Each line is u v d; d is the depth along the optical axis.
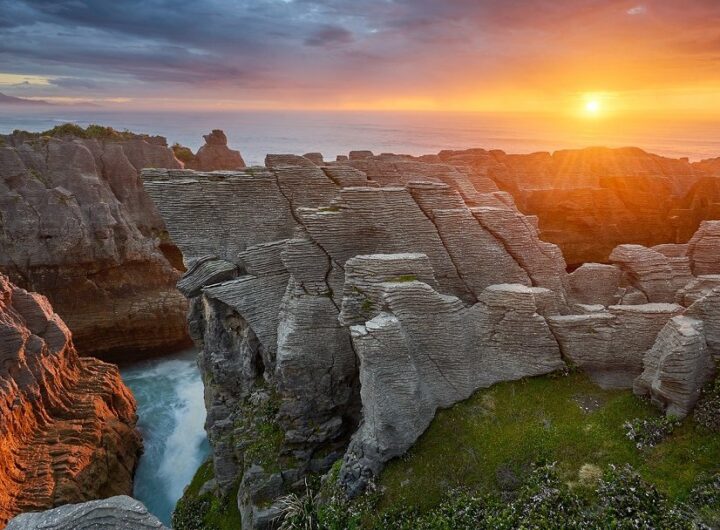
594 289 29.78
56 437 31.64
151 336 55.84
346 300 23.44
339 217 26.39
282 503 23.52
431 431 22.20
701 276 25.16
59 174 57.44
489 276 27.52
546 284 28.06
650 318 23.34
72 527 13.20
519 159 61.81
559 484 18.95
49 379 34.19
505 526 18.02
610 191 55.91
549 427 21.38
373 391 20.98
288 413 25.97
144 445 39.03
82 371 39.19
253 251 28.17
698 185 53.44
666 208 55.78
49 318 36.47
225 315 29.66
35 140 60.81
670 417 19.98
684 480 17.84
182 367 53.53
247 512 25.14
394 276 23.45
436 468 20.81
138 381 50.28
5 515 26.22
